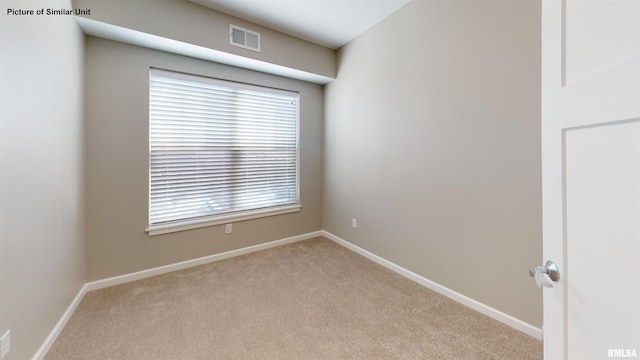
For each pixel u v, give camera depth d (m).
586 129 0.62
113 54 2.27
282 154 3.42
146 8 2.15
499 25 1.72
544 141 0.75
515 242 1.70
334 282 2.38
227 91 2.94
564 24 0.68
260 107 3.19
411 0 2.32
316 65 3.19
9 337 1.18
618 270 0.55
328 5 2.40
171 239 2.63
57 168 1.65
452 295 2.08
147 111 2.45
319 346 1.57
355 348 1.55
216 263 2.82
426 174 2.27
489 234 1.83
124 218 2.37
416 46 2.30
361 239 3.06
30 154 1.35
